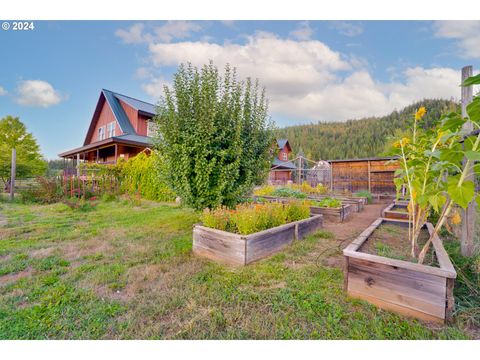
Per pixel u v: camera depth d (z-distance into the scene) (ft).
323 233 13.83
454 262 7.85
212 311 5.93
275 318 5.66
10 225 15.98
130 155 49.90
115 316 5.82
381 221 11.94
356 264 6.56
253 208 12.10
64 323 5.52
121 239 12.81
